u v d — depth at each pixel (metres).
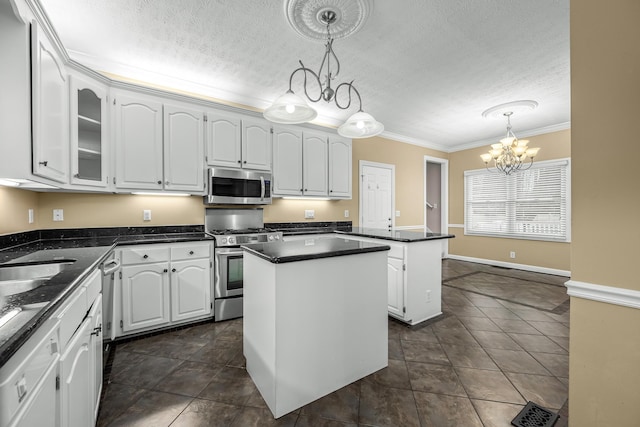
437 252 2.94
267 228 3.78
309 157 3.78
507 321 2.81
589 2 1.18
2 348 0.57
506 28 2.21
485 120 4.38
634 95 1.08
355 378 1.84
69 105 2.04
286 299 1.55
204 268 2.74
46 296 0.90
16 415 0.65
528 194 4.95
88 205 2.66
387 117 4.25
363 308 1.87
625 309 1.11
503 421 1.49
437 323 2.77
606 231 1.15
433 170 6.44
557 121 4.42
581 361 1.22
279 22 2.12
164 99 2.73
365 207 4.83
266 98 3.53
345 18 1.97
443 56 2.60
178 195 3.13
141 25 2.15
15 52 1.42
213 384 1.81
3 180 1.54
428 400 1.66
